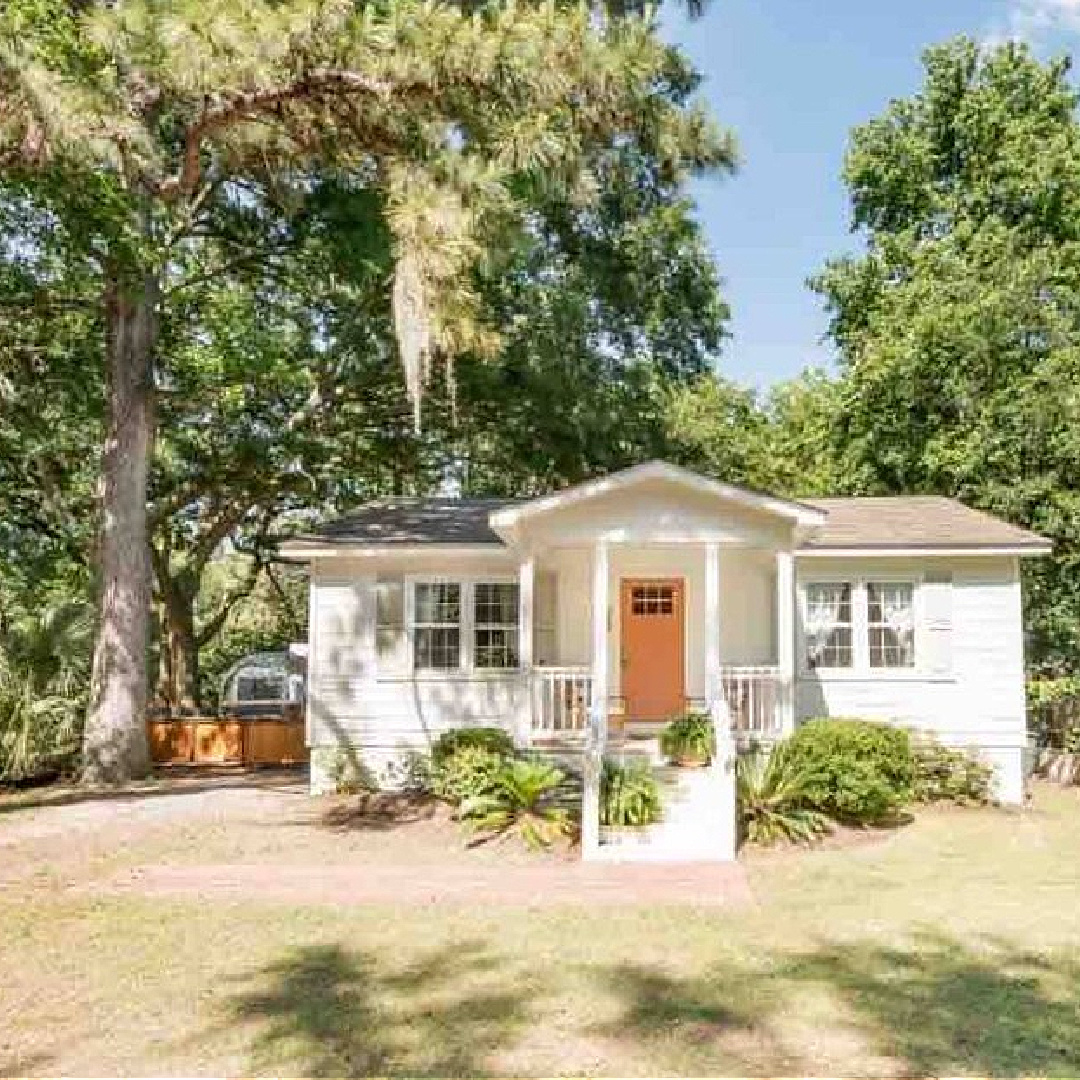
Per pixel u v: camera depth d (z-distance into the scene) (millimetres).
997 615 17219
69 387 20766
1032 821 15008
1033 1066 6016
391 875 11578
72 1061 6105
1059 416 22250
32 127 11789
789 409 37375
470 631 17750
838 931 9086
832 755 14102
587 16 14172
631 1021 6773
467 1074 5914
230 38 12398
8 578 27406
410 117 13953
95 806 15906
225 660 43500
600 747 13883
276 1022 6766
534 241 20844
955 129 28297
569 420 23359
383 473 28625
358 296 22234
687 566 18828
